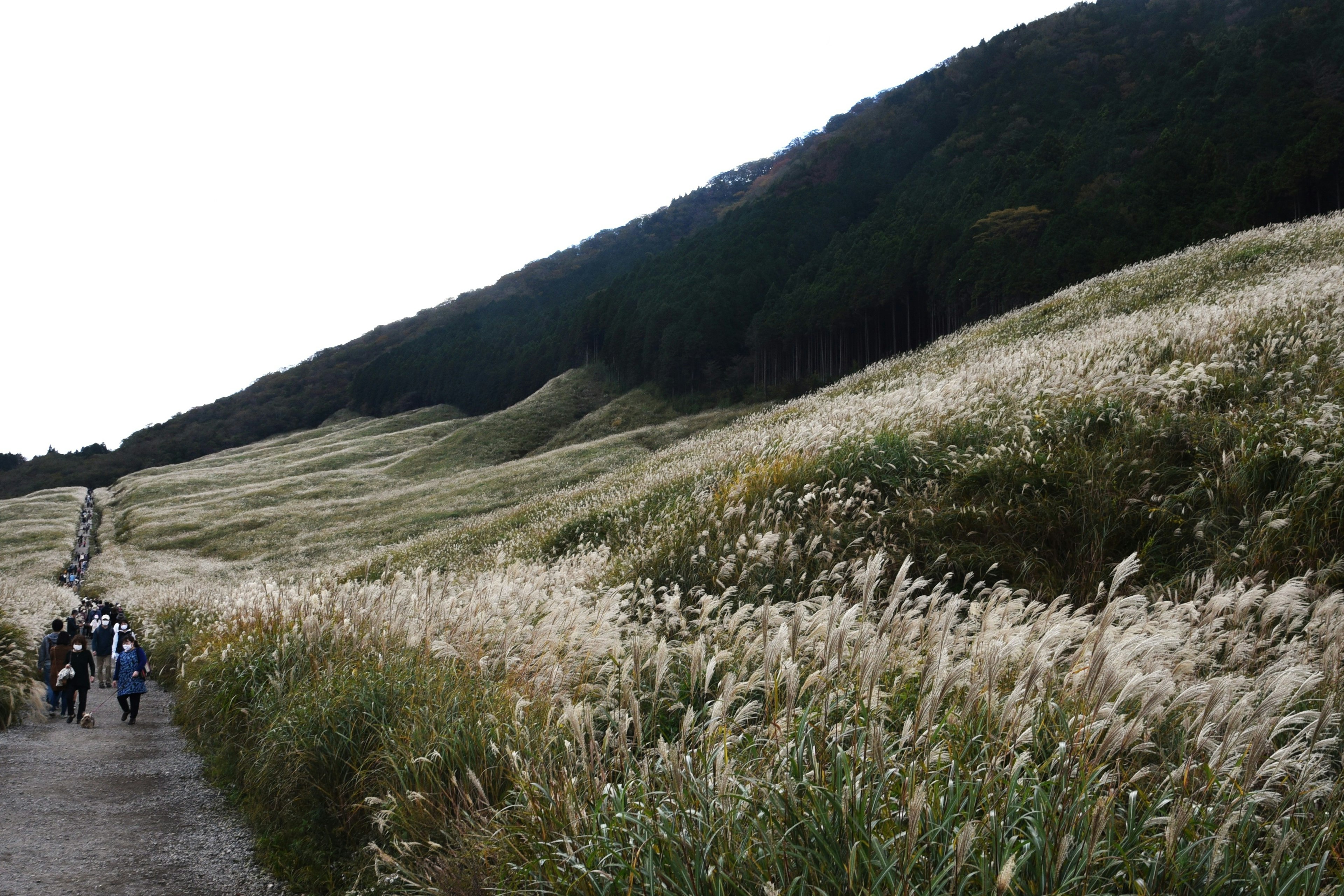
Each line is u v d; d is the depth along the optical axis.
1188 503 7.34
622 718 4.00
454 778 4.03
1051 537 7.64
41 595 24.84
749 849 2.66
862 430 11.59
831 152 115.06
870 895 2.36
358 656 6.66
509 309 149.75
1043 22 116.25
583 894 2.95
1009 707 3.15
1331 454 6.74
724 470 14.61
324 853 4.68
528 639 6.00
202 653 9.62
